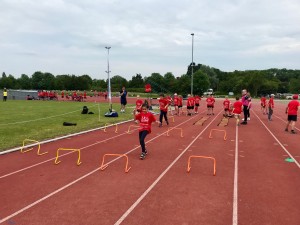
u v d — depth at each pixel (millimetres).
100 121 19062
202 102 51031
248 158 9836
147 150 10852
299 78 129125
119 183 7164
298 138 13836
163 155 10117
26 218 5285
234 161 9422
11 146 10812
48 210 5617
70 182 7195
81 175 7750
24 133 13797
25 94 55625
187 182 7309
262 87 101625
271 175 7965
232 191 6738
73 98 48625
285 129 16328
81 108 30047
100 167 8492
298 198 6367
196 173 8070
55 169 8258
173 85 88000
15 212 5523
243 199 6277
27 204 5883
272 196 6465
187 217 5391
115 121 19172
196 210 5695
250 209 5781
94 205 5863
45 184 7035
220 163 9148
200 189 6832
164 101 17484
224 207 5855
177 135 14297
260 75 98625
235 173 8117
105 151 10586
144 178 7574
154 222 5172
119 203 5973
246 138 13695
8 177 7523
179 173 8039
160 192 6605
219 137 13883
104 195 6391
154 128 16703
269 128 17391
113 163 8938
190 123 19281
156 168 8500
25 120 18875
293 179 7648
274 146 11883
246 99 19109
